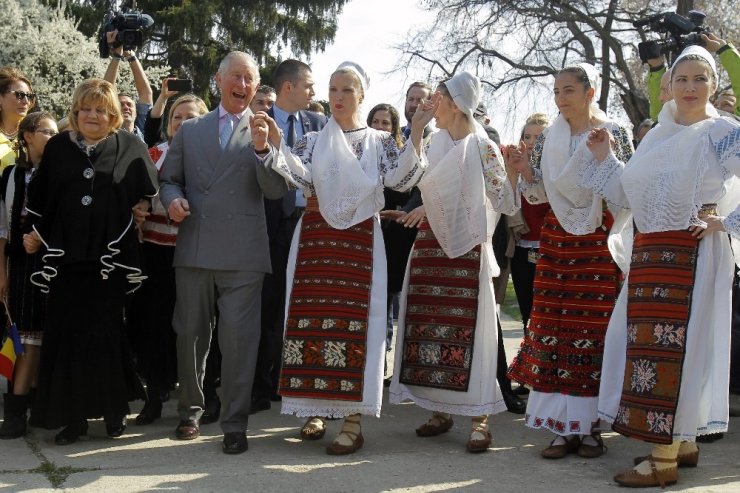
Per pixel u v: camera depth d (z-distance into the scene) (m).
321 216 4.59
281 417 5.41
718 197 4.03
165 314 5.15
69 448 4.54
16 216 4.79
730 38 22.39
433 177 4.66
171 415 5.38
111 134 4.66
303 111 6.13
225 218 4.59
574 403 4.46
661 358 3.99
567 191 4.48
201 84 27.20
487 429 4.64
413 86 6.13
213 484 3.92
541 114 5.85
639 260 4.13
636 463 4.28
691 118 4.08
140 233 5.12
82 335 4.55
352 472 4.16
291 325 4.55
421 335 4.79
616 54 23.16
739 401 5.96
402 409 5.75
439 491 3.88
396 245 6.09
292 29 29.22
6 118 5.28
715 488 3.93
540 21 23.66
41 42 20.33
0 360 4.71
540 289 4.63
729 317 4.09
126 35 6.19
